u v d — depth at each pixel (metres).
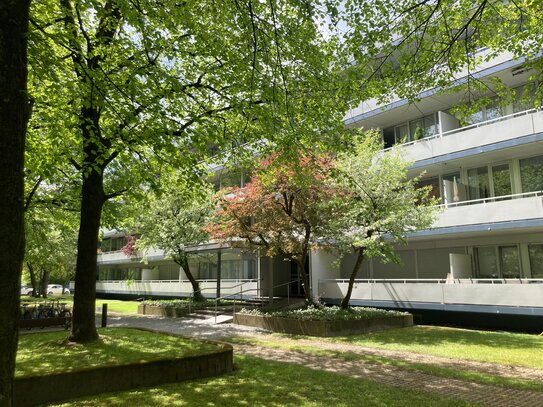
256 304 22.34
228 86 10.61
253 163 13.92
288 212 16.17
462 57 10.05
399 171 16.09
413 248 21.47
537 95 9.84
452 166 20.05
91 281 10.28
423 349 11.48
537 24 9.20
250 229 16.56
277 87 9.40
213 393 7.09
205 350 8.98
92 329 10.18
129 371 7.50
